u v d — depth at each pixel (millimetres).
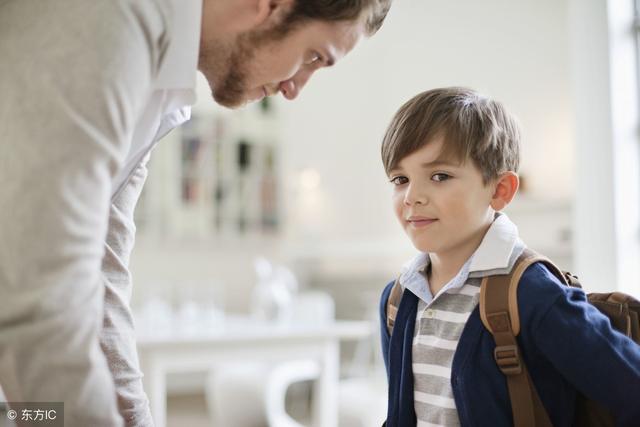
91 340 807
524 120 4723
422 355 1069
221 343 3107
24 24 873
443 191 1031
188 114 1228
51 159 786
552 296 966
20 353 774
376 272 6137
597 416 1023
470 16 5246
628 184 3316
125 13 864
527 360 993
